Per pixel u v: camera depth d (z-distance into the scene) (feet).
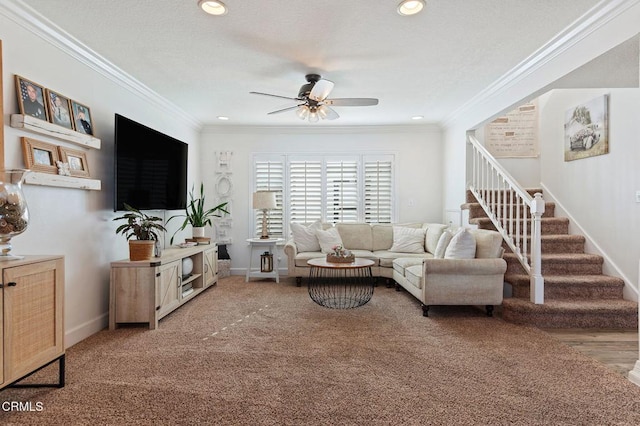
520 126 18.28
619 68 8.86
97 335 9.95
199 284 14.66
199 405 6.36
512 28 8.61
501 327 10.67
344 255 13.34
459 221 16.69
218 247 18.84
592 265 12.80
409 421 5.91
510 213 13.24
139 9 7.77
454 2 7.49
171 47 9.66
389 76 11.86
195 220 16.02
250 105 15.33
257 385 7.11
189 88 13.11
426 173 19.27
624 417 6.04
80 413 6.11
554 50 9.46
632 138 11.53
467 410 6.23
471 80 12.24
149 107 13.82
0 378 5.63
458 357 8.47
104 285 10.78
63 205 9.12
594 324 10.78
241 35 8.98
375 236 18.35
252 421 5.89
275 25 8.48
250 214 19.36
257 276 17.47
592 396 6.71
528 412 6.17
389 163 19.30
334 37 9.09
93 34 8.91
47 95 8.54
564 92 15.03
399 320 11.32
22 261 6.06
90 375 7.51
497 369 7.83
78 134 9.39
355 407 6.32
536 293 11.23
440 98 14.32
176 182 14.51
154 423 5.83
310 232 17.79
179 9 7.77
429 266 11.38
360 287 16.14
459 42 9.36
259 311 12.29
